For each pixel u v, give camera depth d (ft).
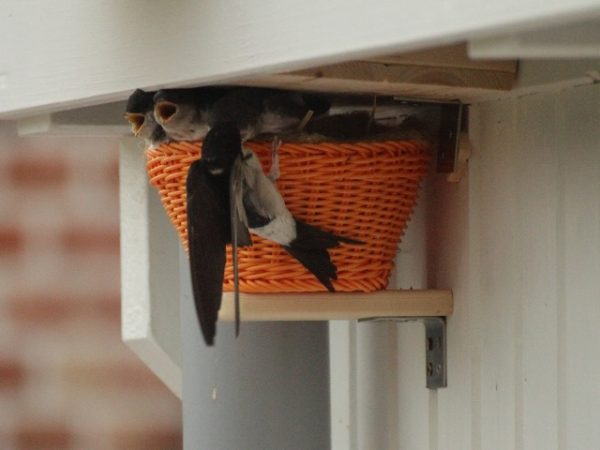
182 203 13.23
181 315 14.92
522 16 8.91
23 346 22.12
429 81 12.34
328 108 13.34
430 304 13.91
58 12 13.38
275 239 12.73
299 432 14.53
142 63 12.35
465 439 13.83
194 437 14.64
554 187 12.53
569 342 12.32
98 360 21.98
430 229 14.42
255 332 14.52
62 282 22.02
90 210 21.94
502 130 13.28
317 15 10.48
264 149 12.88
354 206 13.10
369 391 15.44
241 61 11.20
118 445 21.98
